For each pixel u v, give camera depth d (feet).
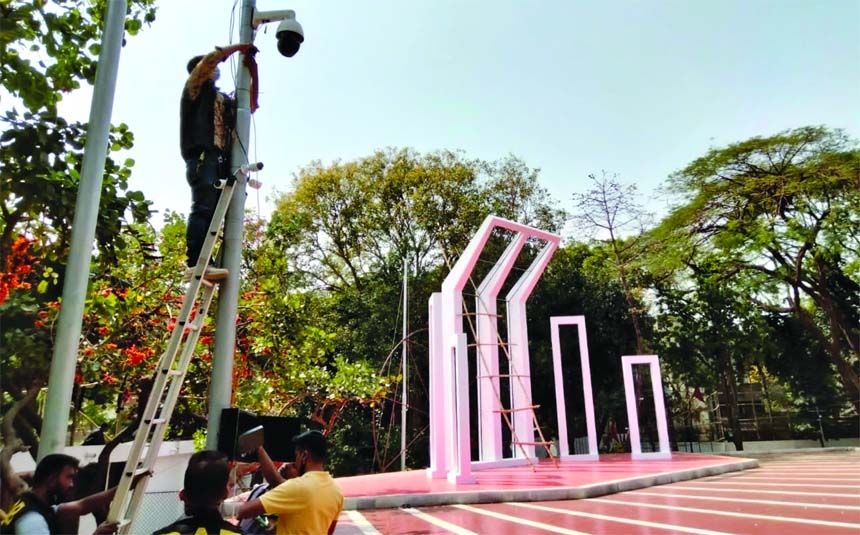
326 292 86.63
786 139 72.64
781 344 89.71
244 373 39.22
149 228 30.48
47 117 18.34
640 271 88.63
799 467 51.34
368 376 47.62
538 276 56.75
